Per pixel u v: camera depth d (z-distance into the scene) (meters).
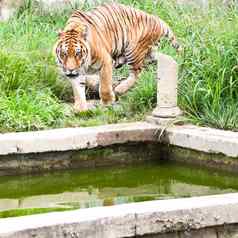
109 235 7.34
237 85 11.27
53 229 7.13
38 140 9.92
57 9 15.57
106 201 8.99
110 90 11.60
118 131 10.36
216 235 7.75
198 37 12.40
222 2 14.89
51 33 13.91
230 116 10.90
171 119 10.70
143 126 10.59
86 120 11.08
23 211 8.58
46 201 9.01
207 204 7.70
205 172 10.11
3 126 10.54
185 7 14.95
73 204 8.87
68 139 10.05
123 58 12.12
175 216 7.55
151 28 12.21
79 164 10.18
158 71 10.80
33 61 12.41
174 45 12.34
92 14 11.67
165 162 10.57
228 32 12.12
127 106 11.53
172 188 9.53
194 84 11.41
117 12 11.95
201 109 11.25
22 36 13.48
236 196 7.96
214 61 11.44
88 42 11.26
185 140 10.31
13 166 9.87
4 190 9.48
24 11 15.12
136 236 7.45
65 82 12.27
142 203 7.71
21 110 10.71
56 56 11.28
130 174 10.16
